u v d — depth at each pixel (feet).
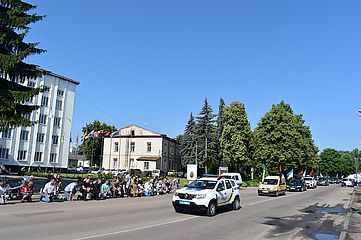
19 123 68.80
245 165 196.34
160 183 98.37
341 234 41.57
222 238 35.55
